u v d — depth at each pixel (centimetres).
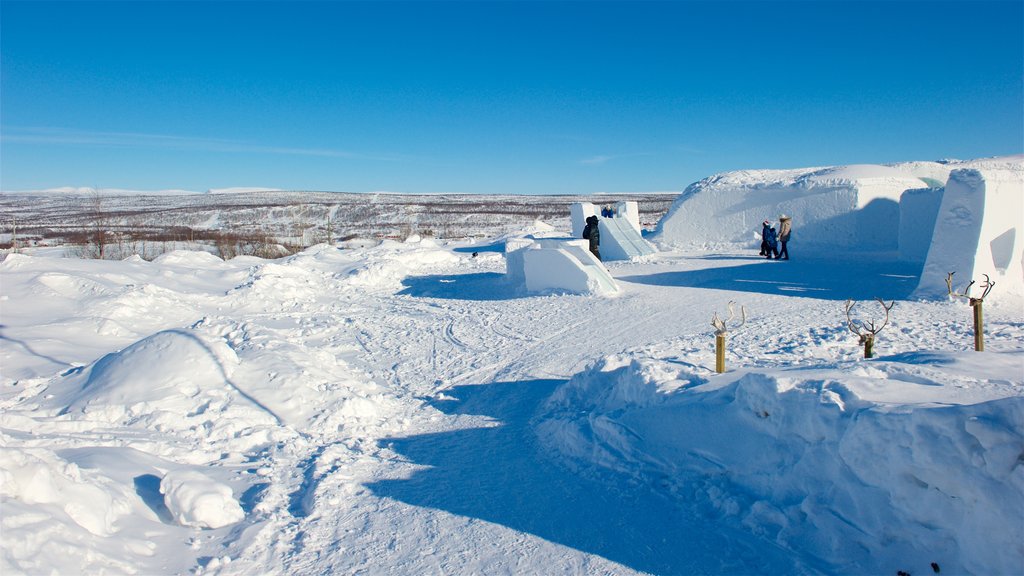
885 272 1967
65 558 409
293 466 703
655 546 507
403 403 995
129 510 525
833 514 483
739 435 604
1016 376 606
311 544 520
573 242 2016
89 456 605
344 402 882
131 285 1722
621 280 2067
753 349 1155
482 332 1500
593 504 589
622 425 715
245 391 884
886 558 441
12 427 737
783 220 2314
